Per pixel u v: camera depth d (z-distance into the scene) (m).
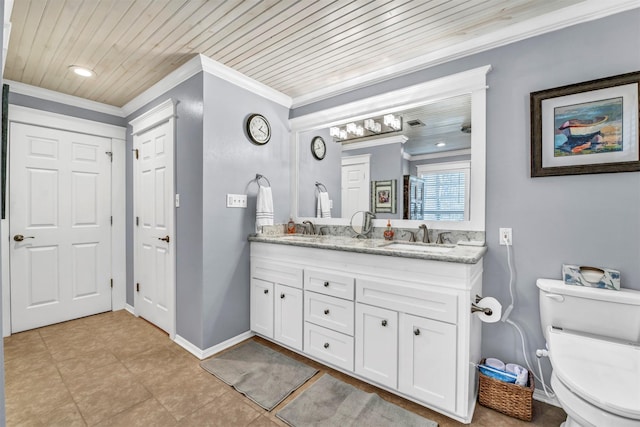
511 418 1.63
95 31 1.92
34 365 2.13
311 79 2.61
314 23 1.83
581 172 1.66
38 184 2.77
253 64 2.35
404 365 1.73
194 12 1.73
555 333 1.55
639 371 1.26
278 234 2.86
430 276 1.66
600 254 1.63
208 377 2.00
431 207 2.22
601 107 1.61
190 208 2.39
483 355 1.96
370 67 2.39
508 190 1.88
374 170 2.52
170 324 2.59
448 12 1.72
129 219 3.27
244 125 2.59
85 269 3.06
